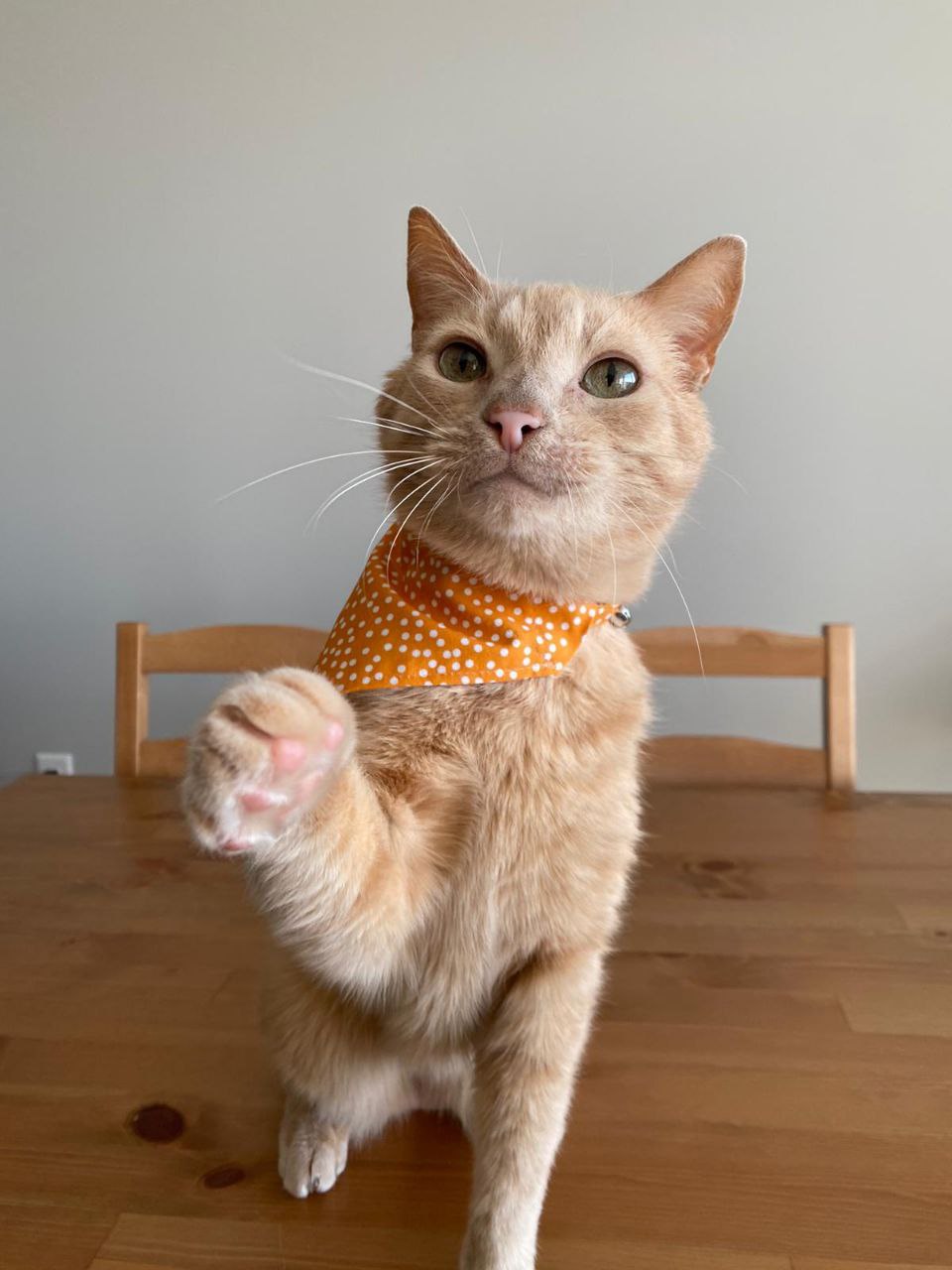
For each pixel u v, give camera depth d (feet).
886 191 2.61
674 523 1.10
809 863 1.58
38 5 2.74
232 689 0.64
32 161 2.81
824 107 2.58
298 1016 0.96
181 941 1.30
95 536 3.02
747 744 2.06
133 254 2.84
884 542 2.80
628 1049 1.06
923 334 2.67
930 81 2.55
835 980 1.21
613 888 0.93
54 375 2.93
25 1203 0.84
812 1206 0.84
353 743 0.69
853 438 2.75
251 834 0.64
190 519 2.98
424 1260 0.80
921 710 2.90
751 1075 1.02
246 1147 0.92
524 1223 0.80
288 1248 0.80
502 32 2.63
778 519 2.80
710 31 2.58
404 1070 1.00
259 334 2.85
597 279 2.71
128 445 2.96
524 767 0.89
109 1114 0.96
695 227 2.67
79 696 3.13
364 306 2.80
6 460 2.99
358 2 2.65
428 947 0.92
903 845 1.65
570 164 2.67
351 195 2.75
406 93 2.68
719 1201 0.85
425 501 0.97
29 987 1.18
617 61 2.62
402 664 0.89
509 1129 0.86
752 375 2.72
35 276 2.88
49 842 1.65
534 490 0.92
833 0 2.53
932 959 1.26
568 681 0.93
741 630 2.04
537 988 0.91
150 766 2.08
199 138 2.76
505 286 1.11
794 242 2.65
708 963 1.25
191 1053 1.06
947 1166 0.89
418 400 1.03
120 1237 0.81
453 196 2.72
